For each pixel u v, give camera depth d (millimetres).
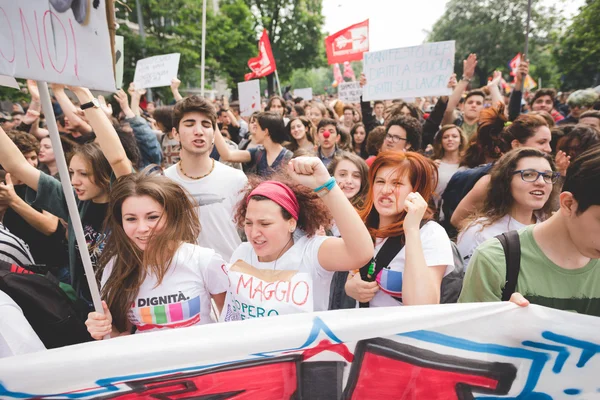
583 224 1182
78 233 1325
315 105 6926
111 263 1694
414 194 1635
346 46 7301
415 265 1490
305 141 5016
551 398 1270
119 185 1623
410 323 1198
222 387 1165
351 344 1203
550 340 1232
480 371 1254
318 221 1519
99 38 1208
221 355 1114
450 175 3715
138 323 1628
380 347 1218
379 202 1774
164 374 1114
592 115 3678
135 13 17281
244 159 4184
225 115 7199
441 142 3904
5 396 1029
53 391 1058
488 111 3266
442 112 4672
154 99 17188
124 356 1070
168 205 1615
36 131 4984
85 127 3807
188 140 2531
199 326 1149
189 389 1148
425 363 1238
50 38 1040
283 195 1424
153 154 3629
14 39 949
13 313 1319
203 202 2588
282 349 1154
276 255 1508
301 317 1185
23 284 1482
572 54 20938
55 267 2791
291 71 35750
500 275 1420
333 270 1442
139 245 1605
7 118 7305
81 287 2232
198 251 1688
